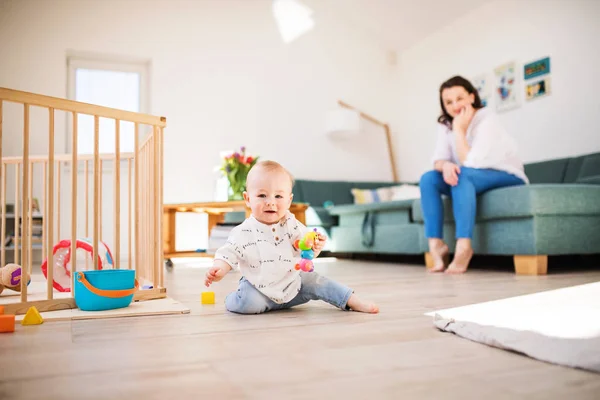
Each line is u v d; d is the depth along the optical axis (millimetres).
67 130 4316
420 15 4863
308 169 5121
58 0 4340
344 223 4043
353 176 5320
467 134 2711
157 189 1681
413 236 3178
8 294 1690
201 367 778
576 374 726
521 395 637
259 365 788
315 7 5254
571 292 1630
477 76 4453
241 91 4902
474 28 4484
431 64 5062
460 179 2561
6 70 4172
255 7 5008
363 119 5402
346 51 5375
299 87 5141
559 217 2447
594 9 3400
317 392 652
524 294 1622
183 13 4738
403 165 5484
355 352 872
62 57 4324
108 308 1361
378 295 1684
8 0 4203
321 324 1155
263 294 1313
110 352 883
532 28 3893
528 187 2381
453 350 883
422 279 2252
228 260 1305
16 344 957
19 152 4098
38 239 3854
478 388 666
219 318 1261
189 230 4664
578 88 3518
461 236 2535
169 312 1333
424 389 663
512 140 2703
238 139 4859
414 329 1083
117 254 1573
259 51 4996
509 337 912
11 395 645
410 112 5391
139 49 4566
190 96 4719
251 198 1357
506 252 2549
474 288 1841
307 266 1299
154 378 719
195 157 4691
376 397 633
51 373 747
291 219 1409
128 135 4594
